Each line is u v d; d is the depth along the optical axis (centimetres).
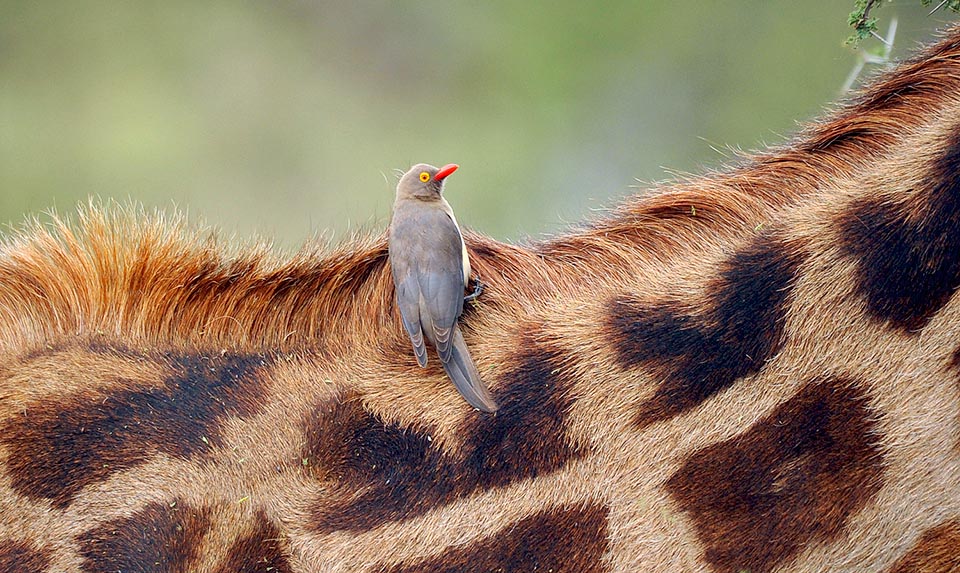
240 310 1002
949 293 990
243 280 1002
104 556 995
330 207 1900
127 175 1905
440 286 995
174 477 997
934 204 991
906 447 990
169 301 1002
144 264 1002
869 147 995
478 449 995
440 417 996
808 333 992
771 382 992
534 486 994
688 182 1000
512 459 995
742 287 994
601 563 993
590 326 996
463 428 995
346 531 995
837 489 991
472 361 995
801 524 991
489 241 1001
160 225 1002
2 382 1000
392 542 995
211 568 995
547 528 994
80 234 1003
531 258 1000
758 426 992
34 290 1002
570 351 995
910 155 992
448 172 1000
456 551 994
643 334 995
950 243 990
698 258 996
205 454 997
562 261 999
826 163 995
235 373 999
